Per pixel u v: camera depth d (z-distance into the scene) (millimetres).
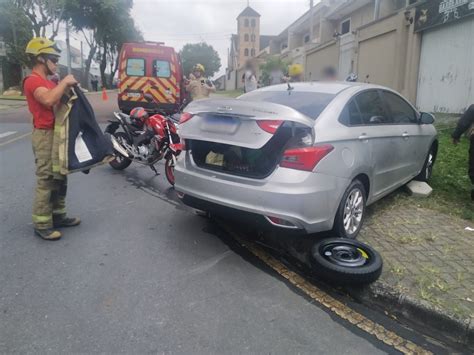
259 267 3795
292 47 37719
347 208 4086
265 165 3643
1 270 3562
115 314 2979
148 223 4781
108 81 53125
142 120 6598
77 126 4039
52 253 3920
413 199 5582
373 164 4398
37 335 2721
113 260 3822
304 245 3990
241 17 72062
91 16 39500
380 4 20953
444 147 8289
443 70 11781
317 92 4422
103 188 6176
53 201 4324
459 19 10750
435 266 3627
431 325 2957
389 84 14547
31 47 3973
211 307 3113
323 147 3604
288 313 3082
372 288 3289
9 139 10195
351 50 17812
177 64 12641
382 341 2807
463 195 5766
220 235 4484
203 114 3941
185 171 4168
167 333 2785
